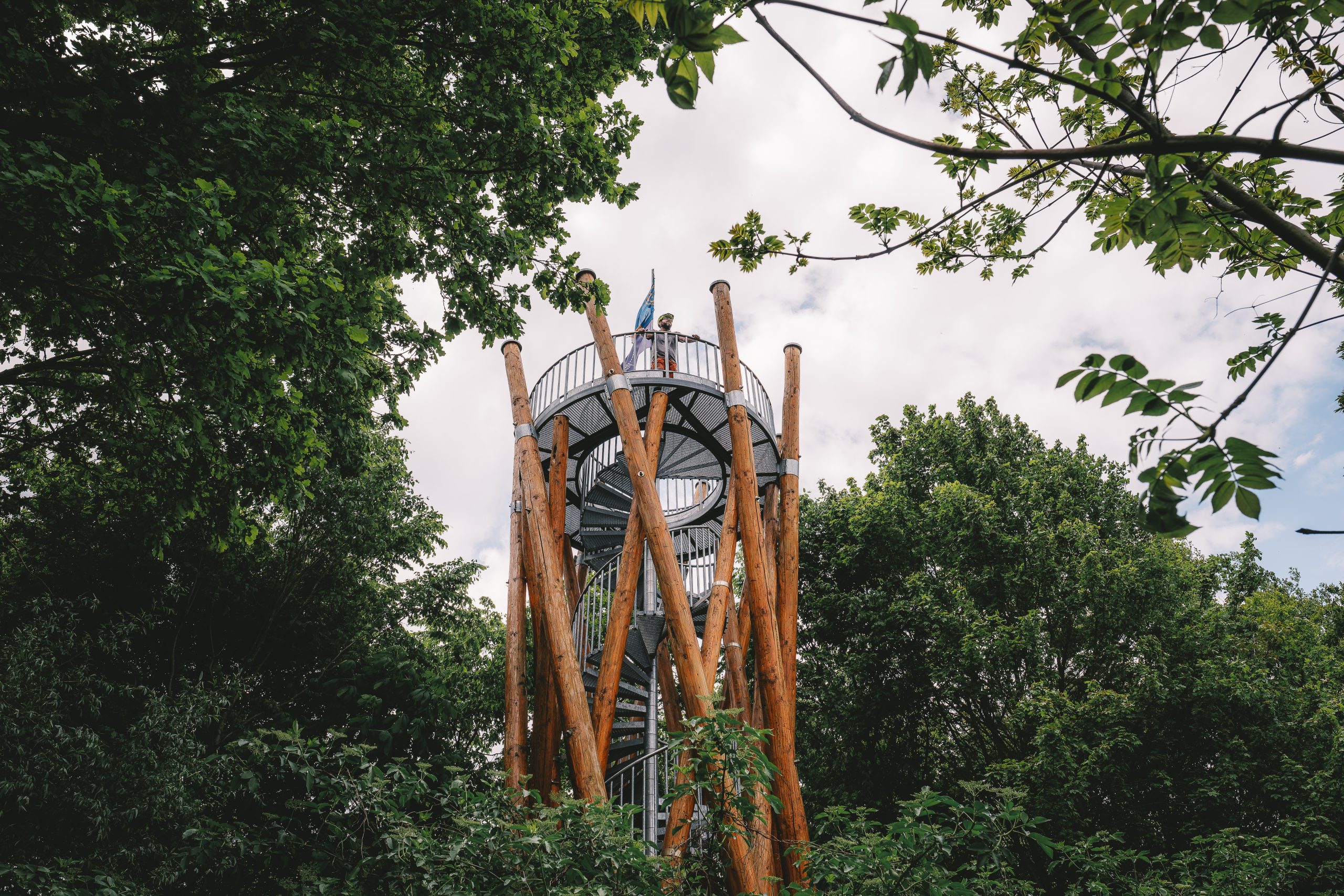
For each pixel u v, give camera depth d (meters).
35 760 8.88
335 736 5.89
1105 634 15.08
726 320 11.80
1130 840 13.35
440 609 17.86
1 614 11.98
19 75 5.48
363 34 6.58
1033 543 15.54
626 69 8.39
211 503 8.68
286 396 7.64
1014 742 15.41
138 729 10.32
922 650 16.23
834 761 16.72
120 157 6.01
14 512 9.88
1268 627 17.16
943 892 5.36
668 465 13.28
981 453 18.69
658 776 11.24
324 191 7.38
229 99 6.30
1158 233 2.84
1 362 8.07
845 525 17.88
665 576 9.95
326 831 5.93
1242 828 12.91
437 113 7.28
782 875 9.59
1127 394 2.01
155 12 6.21
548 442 12.52
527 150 7.60
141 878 9.41
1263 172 3.69
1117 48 2.20
